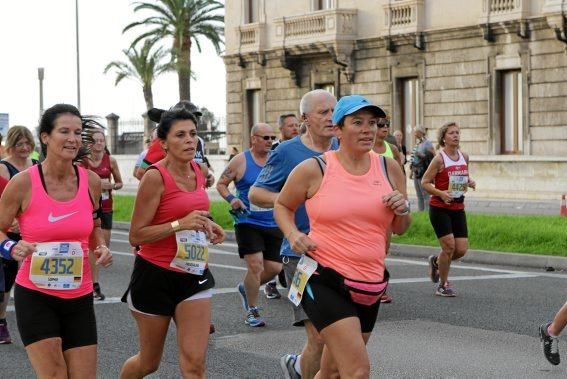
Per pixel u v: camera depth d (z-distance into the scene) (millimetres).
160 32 53688
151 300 6555
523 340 9742
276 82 44688
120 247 19375
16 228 8453
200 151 10930
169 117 6645
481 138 36094
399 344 9625
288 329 10516
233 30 46594
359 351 5602
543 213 26516
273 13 44594
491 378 8203
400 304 11969
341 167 5828
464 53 36500
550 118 33812
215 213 24000
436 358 8984
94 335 6152
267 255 10828
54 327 6016
